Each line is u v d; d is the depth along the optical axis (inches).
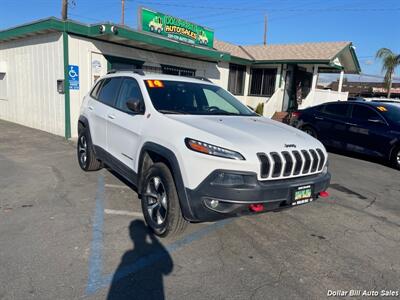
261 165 123.3
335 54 642.2
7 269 116.0
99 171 244.5
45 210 169.5
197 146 125.1
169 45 424.5
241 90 731.4
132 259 127.2
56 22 346.0
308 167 137.8
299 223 169.3
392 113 330.0
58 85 375.2
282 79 689.6
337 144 362.6
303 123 398.6
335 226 168.2
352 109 355.9
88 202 183.2
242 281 116.3
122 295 105.8
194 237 147.7
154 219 147.8
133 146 164.1
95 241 139.3
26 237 139.7
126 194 197.5
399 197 223.6
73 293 105.3
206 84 199.3
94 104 221.1
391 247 148.6
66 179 223.1
